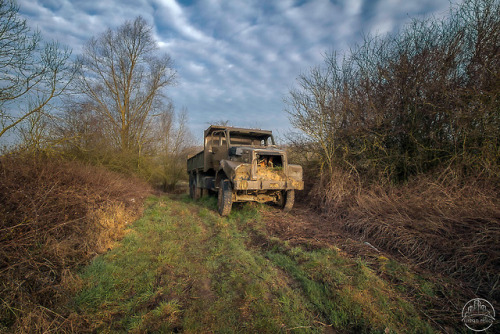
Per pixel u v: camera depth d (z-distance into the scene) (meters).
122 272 3.06
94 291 2.61
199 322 2.23
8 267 2.25
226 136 7.31
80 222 3.71
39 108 5.48
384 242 3.98
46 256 2.76
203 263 3.48
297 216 6.16
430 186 4.82
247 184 5.57
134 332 2.09
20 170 3.76
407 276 2.94
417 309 2.41
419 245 3.51
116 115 13.73
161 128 17.28
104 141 10.73
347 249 3.89
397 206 4.77
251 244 4.41
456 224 3.51
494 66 4.41
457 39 5.05
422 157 5.60
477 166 4.61
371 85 6.44
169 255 3.59
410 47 6.08
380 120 5.87
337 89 7.18
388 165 6.08
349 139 6.81
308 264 3.31
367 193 5.86
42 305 2.26
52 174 4.21
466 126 4.68
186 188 17.59
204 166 8.34
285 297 2.63
